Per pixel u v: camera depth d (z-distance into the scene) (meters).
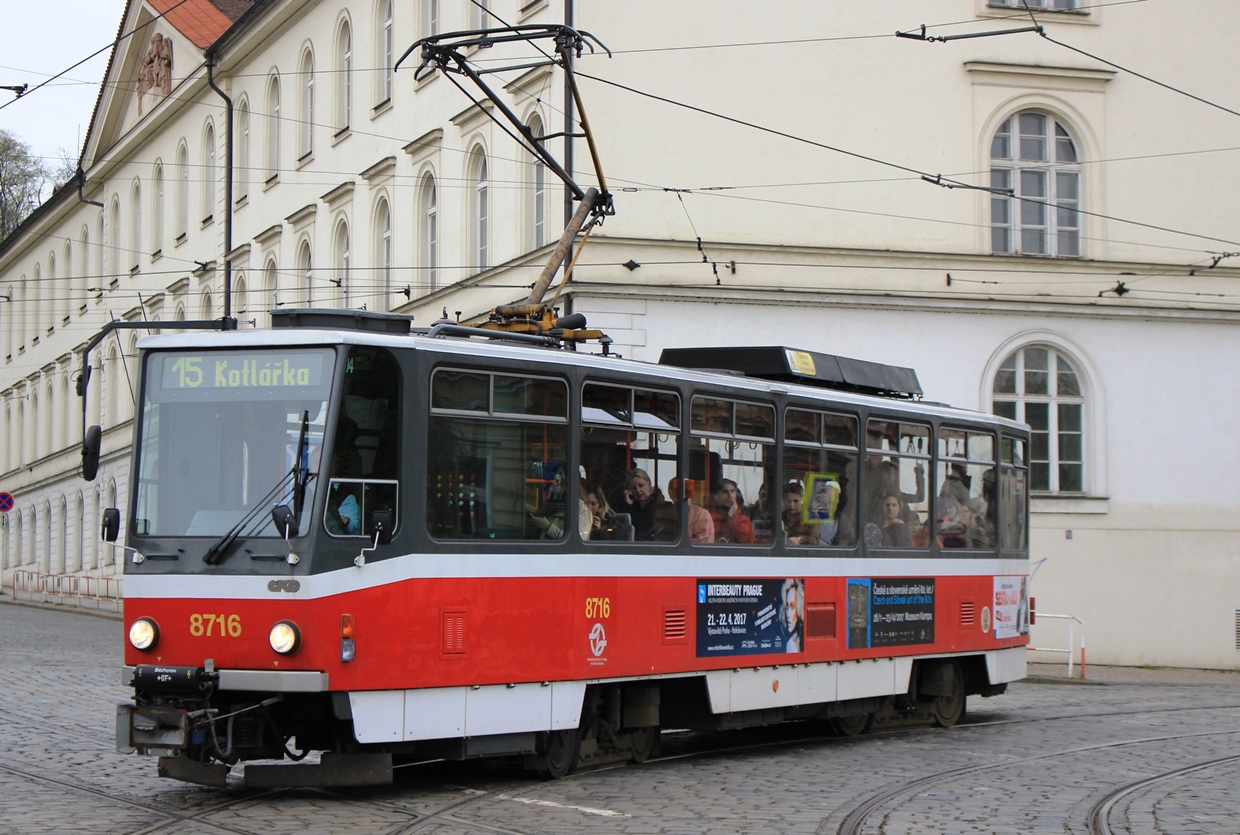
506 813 10.34
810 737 15.98
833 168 25.50
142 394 11.02
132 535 10.83
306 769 10.62
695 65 24.95
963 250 26.17
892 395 16.70
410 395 10.97
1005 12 26.55
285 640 10.30
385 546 10.74
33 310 65.25
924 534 16.59
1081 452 27.09
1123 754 14.36
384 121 32.81
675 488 13.20
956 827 10.07
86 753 13.13
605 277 24.33
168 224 48.09
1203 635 27.05
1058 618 25.08
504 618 11.49
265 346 10.80
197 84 43.94
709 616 13.47
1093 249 27.08
